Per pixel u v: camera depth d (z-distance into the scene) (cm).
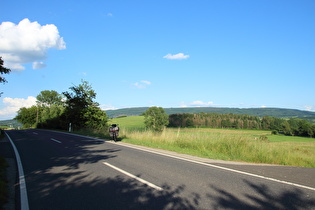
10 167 817
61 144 1487
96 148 1250
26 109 9056
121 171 708
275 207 424
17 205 457
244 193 500
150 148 1239
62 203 461
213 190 520
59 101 9256
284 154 1045
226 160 920
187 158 931
